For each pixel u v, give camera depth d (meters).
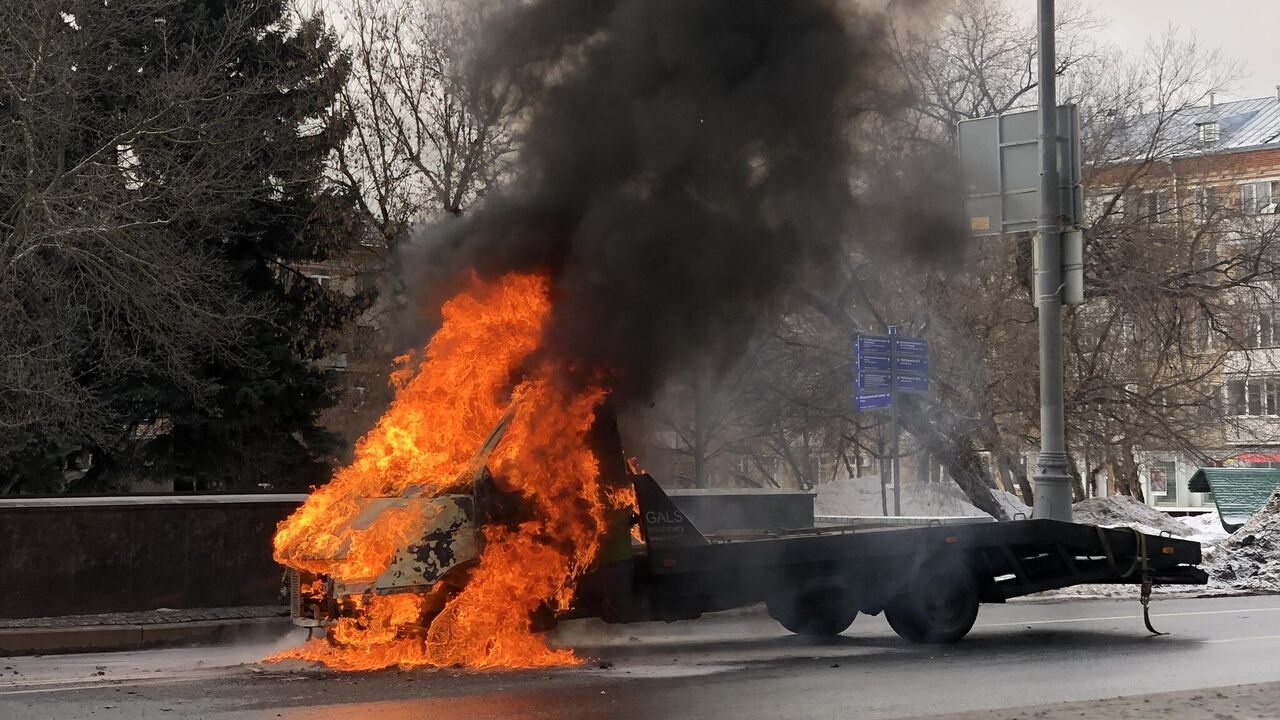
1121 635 13.31
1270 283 31.03
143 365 24.36
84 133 24.52
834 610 12.84
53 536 14.46
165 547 15.00
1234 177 34.56
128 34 24.70
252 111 26.11
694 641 13.14
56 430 23.27
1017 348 29.83
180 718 8.23
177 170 23.89
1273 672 10.51
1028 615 15.58
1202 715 7.85
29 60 21.59
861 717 8.36
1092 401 30.23
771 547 12.08
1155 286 29.00
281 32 27.28
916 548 12.60
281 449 27.14
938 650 12.16
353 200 27.95
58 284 22.19
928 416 29.48
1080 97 30.53
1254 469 32.31
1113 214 30.50
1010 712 8.01
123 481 26.50
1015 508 33.28
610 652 12.05
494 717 8.27
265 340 26.84
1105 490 64.38
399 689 9.45
